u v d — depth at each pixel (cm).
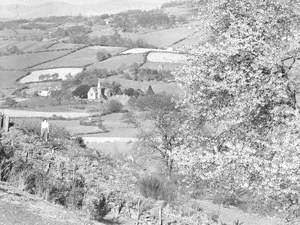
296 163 1884
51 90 19025
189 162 2153
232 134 2241
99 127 10269
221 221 2764
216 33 2497
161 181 2969
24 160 2053
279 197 2042
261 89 2156
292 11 2328
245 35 2261
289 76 2266
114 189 2372
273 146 1977
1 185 1536
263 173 1931
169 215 2334
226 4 2419
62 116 12488
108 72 19912
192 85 2406
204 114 2362
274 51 2169
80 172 2478
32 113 13200
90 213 1716
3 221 1160
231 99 2286
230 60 2264
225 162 2023
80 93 17262
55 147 2836
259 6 2341
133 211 2119
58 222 1296
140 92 16275
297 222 2023
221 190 2278
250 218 3027
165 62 19950
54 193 1719
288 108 2158
